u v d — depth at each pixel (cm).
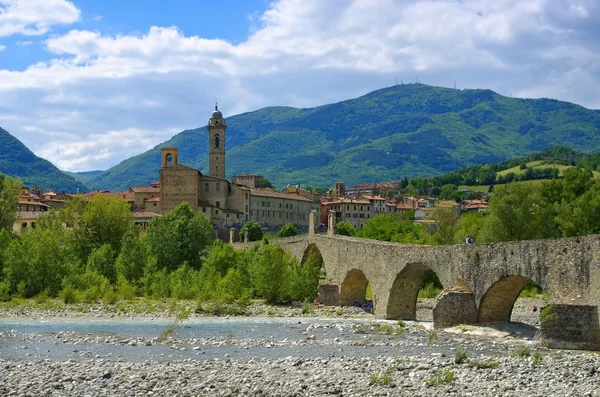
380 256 8169
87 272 10875
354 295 9681
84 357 4816
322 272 14638
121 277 10556
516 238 11706
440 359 4541
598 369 3975
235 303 9531
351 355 4919
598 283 4819
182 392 3456
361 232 19125
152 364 4403
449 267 6694
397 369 4112
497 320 6412
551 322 5056
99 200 13362
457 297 6400
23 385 3619
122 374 3981
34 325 7188
